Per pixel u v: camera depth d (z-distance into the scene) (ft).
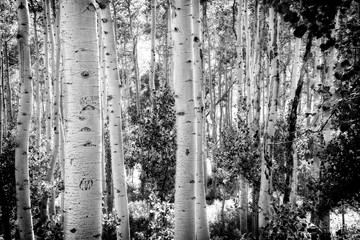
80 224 8.05
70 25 8.24
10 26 52.08
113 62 22.68
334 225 31.35
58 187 31.55
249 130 35.40
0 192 24.99
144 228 35.55
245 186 37.17
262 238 21.34
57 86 33.06
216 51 74.28
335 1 8.16
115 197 23.34
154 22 44.57
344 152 17.24
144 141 34.58
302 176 37.37
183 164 14.64
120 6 63.05
